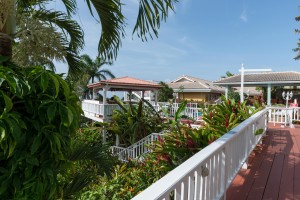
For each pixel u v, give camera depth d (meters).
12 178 1.94
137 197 1.29
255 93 31.95
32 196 2.00
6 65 2.12
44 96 2.01
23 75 1.96
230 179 3.15
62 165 2.32
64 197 2.72
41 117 1.97
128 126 12.09
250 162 4.96
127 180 5.45
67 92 2.08
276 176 4.18
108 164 3.08
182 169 1.78
